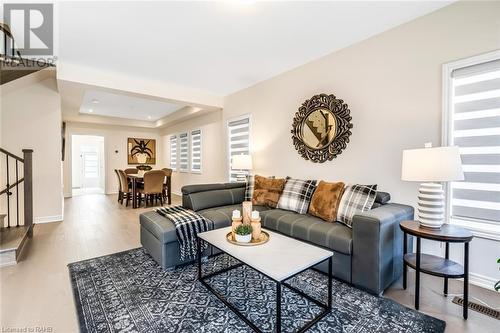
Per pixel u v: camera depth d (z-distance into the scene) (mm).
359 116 2822
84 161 10086
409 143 2422
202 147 6078
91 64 3412
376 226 1844
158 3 2102
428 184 1908
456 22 2125
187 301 1829
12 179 3787
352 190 2471
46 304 1777
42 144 4023
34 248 2906
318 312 1694
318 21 2412
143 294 1920
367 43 2740
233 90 4711
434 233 1721
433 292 1964
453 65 2141
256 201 3346
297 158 3570
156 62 3365
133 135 8234
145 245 2746
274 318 1635
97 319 1611
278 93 3854
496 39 1935
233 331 1512
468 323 1590
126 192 5773
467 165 2105
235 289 2008
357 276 1967
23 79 3568
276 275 1384
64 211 4996
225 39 2748
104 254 2736
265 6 2164
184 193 3156
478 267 2055
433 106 2268
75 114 6230
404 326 1560
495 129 1970
